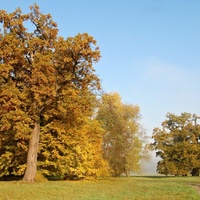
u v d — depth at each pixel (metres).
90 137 32.00
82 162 29.64
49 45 25.16
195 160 60.25
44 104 25.05
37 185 21.27
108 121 40.66
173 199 15.55
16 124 23.23
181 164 61.28
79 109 24.88
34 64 22.80
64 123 28.03
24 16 25.16
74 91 24.45
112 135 40.34
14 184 21.92
